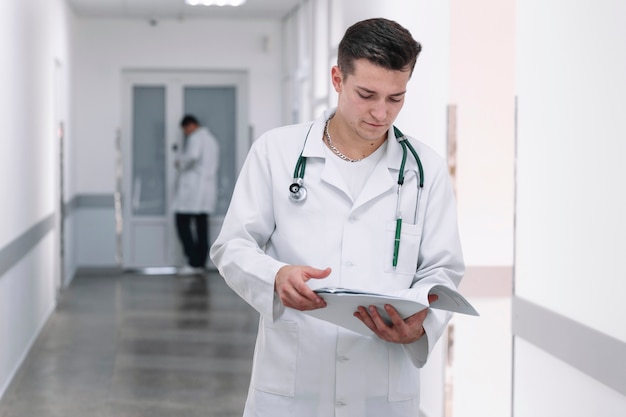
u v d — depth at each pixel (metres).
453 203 1.83
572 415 2.40
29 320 5.35
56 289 7.19
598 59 2.23
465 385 3.72
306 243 1.76
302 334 1.77
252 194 1.81
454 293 1.58
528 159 2.73
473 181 3.64
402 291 1.65
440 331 1.72
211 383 4.73
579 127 2.35
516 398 2.85
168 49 9.08
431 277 1.70
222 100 9.34
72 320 6.52
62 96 7.54
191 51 9.10
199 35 9.09
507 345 3.72
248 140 9.30
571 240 2.40
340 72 1.67
